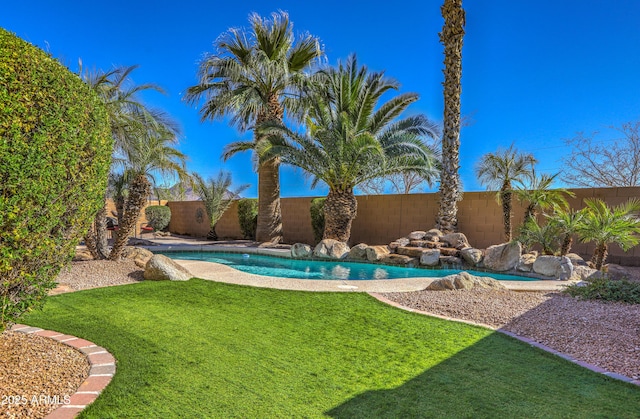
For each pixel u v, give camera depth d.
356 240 14.66
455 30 11.07
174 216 21.88
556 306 5.09
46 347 3.37
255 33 13.50
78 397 2.57
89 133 2.82
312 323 4.36
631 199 9.20
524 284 6.88
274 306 5.07
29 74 2.33
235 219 18.16
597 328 4.17
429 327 4.25
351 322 4.41
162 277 6.66
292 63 14.23
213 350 3.47
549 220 9.30
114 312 4.64
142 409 2.44
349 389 2.77
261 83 13.54
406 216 13.26
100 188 3.04
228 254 13.09
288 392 2.71
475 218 11.95
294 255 11.72
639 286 5.61
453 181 11.19
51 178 2.46
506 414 2.46
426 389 2.79
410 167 11.73
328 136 11.39
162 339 3.72
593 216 8.08
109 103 8.05
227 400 2.58
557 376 3.04
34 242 2.46
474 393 2.74
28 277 2.53
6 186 2.20
